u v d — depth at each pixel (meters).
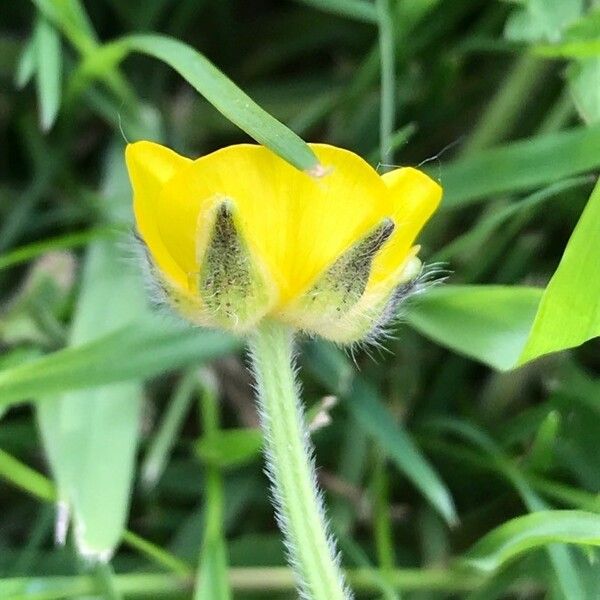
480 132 0.10
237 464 0.09
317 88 0.11
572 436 0.09
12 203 0.11
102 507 0.08
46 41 0.10
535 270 0.10
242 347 0.09
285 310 0.07
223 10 0.12
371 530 0.10
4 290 0.11
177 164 0.07
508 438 0.10
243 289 0.07
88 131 0.11
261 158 0.06
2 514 0.10
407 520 0.10
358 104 0.11
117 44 0.09
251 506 0.10
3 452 0.09
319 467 0.10
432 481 0.09
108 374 0.09
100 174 0.11
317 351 0.09
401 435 0.09
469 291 0.09
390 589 0.08
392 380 0.10
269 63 0.12
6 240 0.11
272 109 0.11
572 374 0.10
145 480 0.10
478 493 0.10
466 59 0.11
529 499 0.09
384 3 0.10
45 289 0.10
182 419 0.10
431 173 0.09
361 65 0.11
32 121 0.11
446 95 0.11
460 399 0.10
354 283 0.07
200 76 0.08
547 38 0.09
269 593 0.09
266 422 0.07
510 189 0.09
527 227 0.10
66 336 0.10
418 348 0.10
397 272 0.07
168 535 0.10
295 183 0.06
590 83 0.09
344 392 0.09
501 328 0.09
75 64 0.11
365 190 0.06
